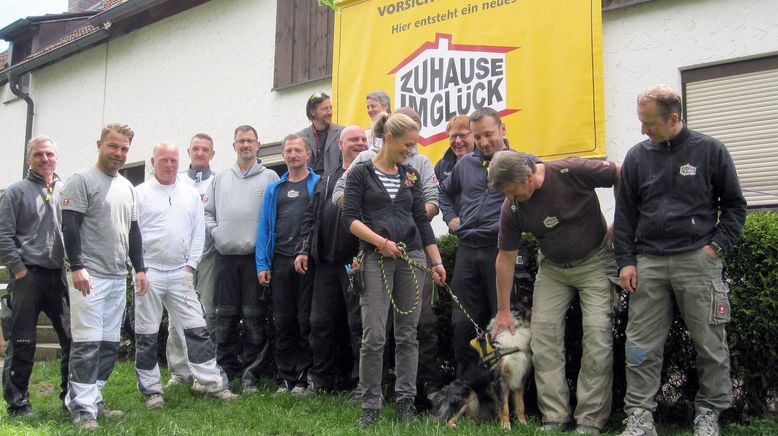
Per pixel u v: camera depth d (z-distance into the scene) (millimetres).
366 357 3791
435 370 4316
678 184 3416
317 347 4680
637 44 5762
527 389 4141
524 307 4020
